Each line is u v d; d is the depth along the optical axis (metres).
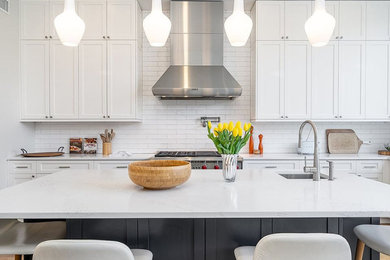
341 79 4.03
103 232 1.67
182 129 4.45
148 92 4.43
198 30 4.05
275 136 4.45
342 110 4.04
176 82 3.83
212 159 3.58
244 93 4.44
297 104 4.04
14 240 1.60
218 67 4.04
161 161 1.94
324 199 1.50
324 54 4.03
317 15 1.82
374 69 4.04
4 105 3.68
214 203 1.42
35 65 3.99
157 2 1.90
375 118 4.05
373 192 1.66
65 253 1.06
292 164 3.82
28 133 4.23
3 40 3.65
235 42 1.93
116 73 3.99
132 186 1.83
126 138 4.44
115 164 3.79
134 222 1.68
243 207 1.35
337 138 4.39
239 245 1.70
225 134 1.92
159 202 1.44
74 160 3.78
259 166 3.82
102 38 3.98
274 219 1.71
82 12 3.97
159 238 1.69
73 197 1.54
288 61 4.02
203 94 3.82
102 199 1.50
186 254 1.70
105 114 4.00
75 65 3.99
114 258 1.07
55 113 4.00
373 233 1.63
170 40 4.30
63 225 1.85
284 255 1.10
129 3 3.98
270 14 4.01
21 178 3.76
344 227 1.81
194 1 4.05
